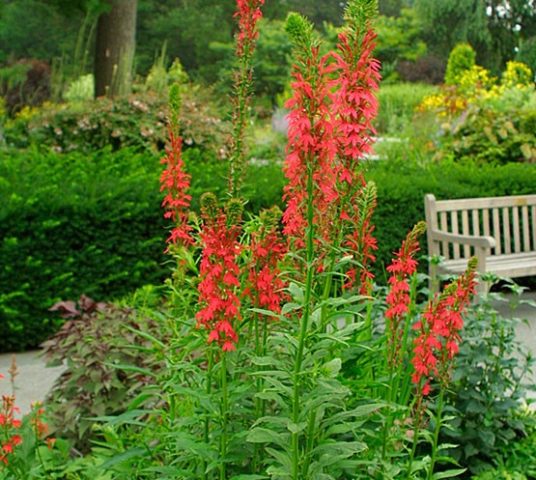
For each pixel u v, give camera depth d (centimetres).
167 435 267
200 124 1001
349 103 260
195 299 336
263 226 272
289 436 252
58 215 621
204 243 251
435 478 292
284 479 254
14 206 605
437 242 714
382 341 309
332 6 3528
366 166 274
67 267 630
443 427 383
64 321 630
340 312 267
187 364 278
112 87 1281
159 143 1008
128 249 654
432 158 1052
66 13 1406
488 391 394
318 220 272
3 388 537
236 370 271
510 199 755
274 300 272
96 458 343
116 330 414
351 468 274
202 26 2886
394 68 2833
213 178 736
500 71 3162
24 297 616
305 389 269
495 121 1061
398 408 274
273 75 2702
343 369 308
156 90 1253
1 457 293
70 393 408
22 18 2520
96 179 690
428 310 279
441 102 1256
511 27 3158
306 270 274
